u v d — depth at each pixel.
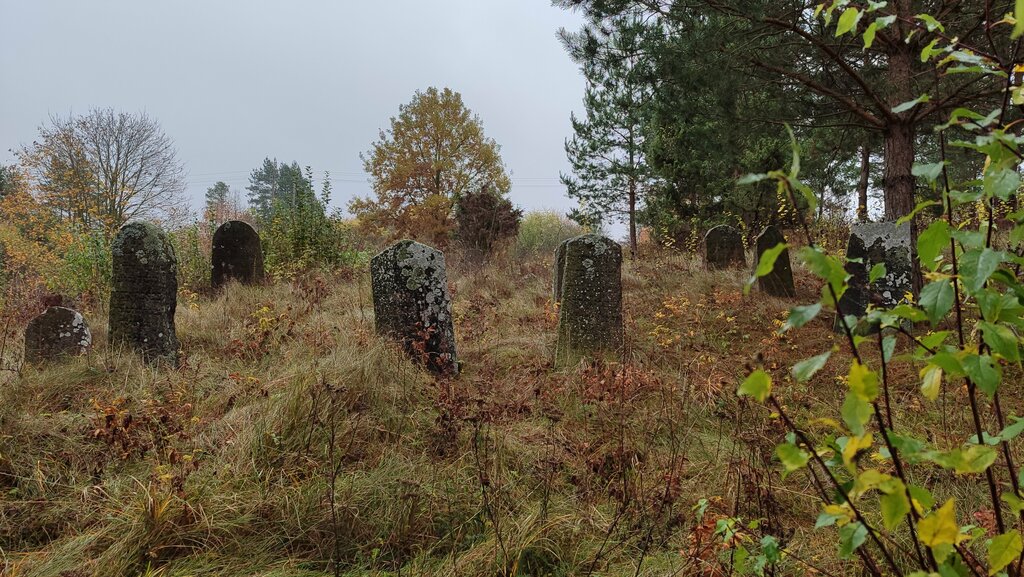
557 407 4.55
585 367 5.00
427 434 3.95
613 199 21.36
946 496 3.03
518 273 11.66
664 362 5.55
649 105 8.84
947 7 5.82
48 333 5.50
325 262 11.56
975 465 0.99
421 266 5.55
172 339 5.55
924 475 3.24
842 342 5.93
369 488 3.16
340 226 12.69
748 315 7.12
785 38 7.27
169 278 5.54
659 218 16.36
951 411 4.03
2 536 2.86
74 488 3.20
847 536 1.09
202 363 5.32
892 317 1.09
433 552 2.86
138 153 21.94
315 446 3.57
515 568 2.58
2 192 24.58
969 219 1.38
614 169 20.31
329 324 6.33
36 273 13.31
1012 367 4.45
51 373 4.76
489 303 7.93
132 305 5.38
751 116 7.76
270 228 12.41
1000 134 1.01
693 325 6.80
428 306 5.52
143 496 2.94
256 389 4.40
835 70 7.69
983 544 2.39
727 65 6.98
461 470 3.46
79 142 21.09
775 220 12.41
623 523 3.01
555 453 3.60
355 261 12.41
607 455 3.48
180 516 2.87
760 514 2.79
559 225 28.16
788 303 7.76
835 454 1.19
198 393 4.56
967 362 1.00
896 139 6.96
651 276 9.72
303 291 8.46
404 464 3.47
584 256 5.96
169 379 4.57
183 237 11.71
